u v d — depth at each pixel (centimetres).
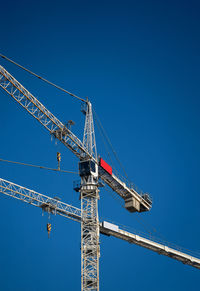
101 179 11088
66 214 11050
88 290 9056
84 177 10006
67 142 10150
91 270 9188
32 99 9544
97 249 9350
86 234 9531
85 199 9875
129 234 10825
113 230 10269
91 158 10300
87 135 10500
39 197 10688
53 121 9881
